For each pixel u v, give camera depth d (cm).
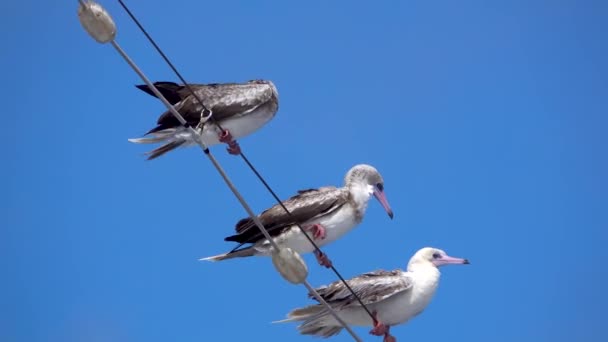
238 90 1827
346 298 1762
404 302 1798
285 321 1761
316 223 1825
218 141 1822
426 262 1853
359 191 1877
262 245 1812
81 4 1245
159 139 1775
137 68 1302
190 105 1786
